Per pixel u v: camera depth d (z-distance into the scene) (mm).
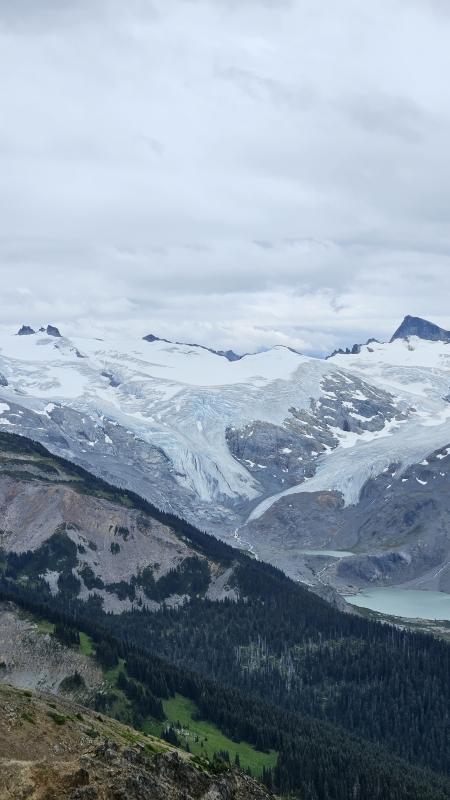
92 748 140250
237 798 148500
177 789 134875
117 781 125125
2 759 123188
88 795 118562
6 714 143500
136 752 143500
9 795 114625
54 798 116625
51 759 133875
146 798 125312
